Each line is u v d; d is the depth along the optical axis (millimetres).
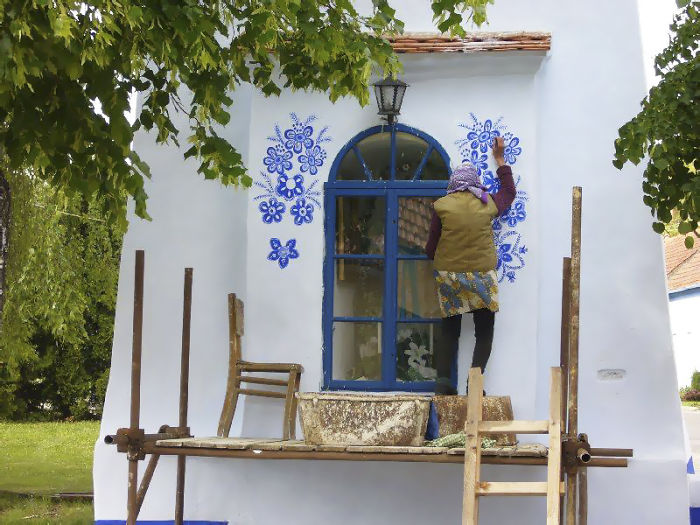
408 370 7965
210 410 8297
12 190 11594
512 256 7902
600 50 8133
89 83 5934
